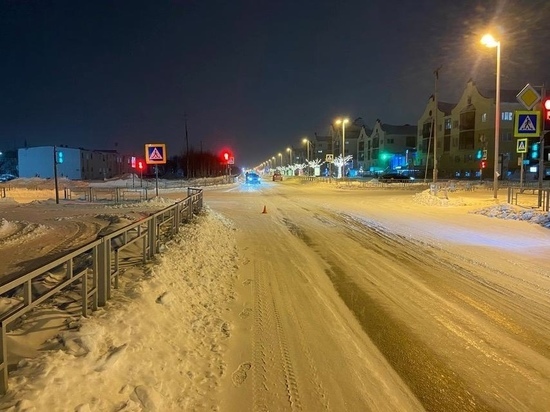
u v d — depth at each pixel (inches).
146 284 260.5
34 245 489.4
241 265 441.1
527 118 861.8
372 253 505.0
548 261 456.4
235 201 1314.0
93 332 183.8
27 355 163.2
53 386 143.2
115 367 170.7
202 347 232.7
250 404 185.6
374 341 254.5
